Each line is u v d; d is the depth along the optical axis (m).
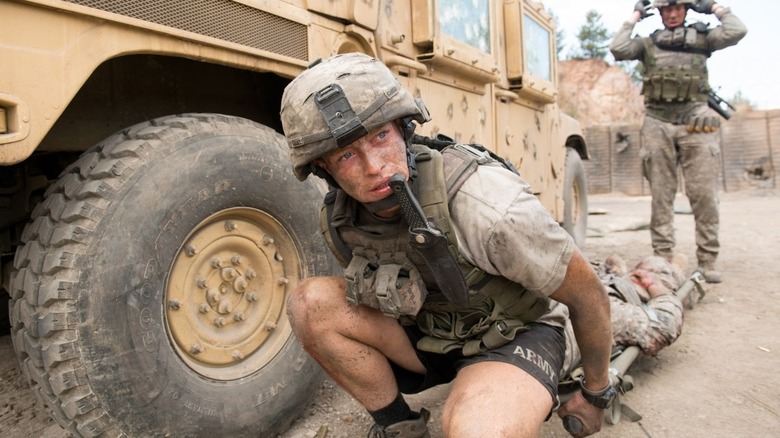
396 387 1.65
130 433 1.58
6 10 1.37
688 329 3.03
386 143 1.19
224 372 1.85
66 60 1.48
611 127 12.93
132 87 2.20
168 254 1.69
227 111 2.52
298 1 2.11
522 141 4.11
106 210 1.57
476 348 1.44
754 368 2.50
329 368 1.60
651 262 3.06
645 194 12.62
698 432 1.98
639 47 4.20
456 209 1.25
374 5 2.43
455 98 3.13
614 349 2.25
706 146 3.97
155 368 1.62
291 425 2.05
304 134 1.18
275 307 2.04
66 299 1.49
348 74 1.17
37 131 1.42
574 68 28.12
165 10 1.68
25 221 2.18
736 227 6.66
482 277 1.34
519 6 3.85
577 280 1.32
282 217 2.01
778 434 1.96
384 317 1.57
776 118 11.26
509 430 1.17
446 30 2.92
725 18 3.92
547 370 1.39
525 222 1.21
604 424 2.04
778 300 3.54
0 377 2.50
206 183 1.77
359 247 1.40
